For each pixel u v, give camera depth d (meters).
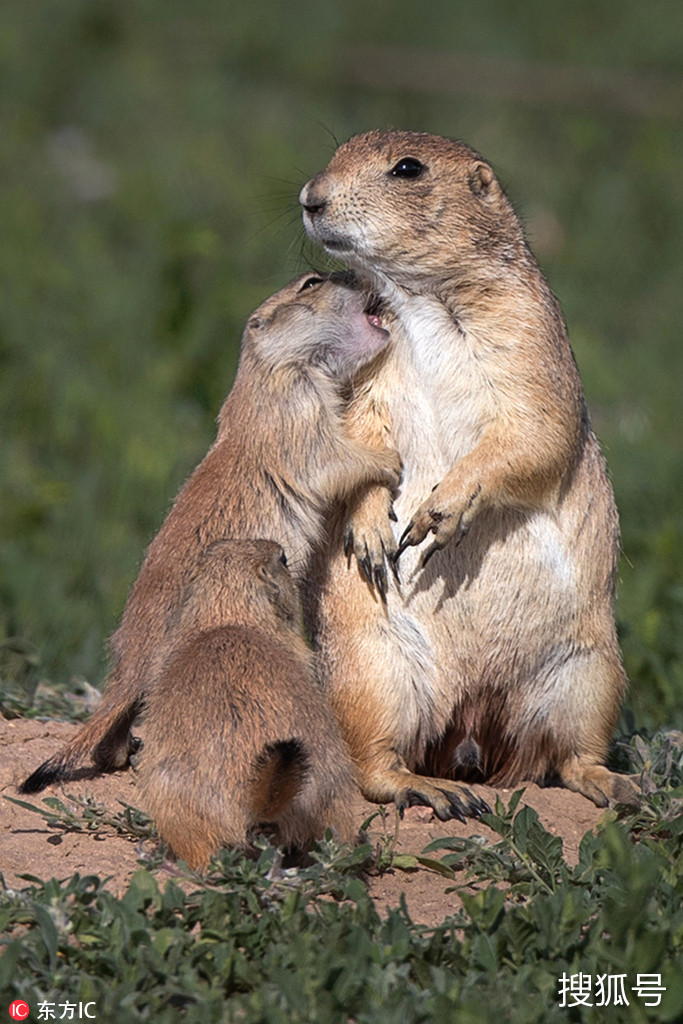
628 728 10.76
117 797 8.52
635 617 13.10
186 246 21.48
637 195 28.70
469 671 9.44
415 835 8.51
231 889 7.02
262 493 9.35
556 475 9.24
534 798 9.30
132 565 14.07
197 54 35.72
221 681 7.41
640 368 21.98
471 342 9.27
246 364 9.63
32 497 15.16
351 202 9.20
